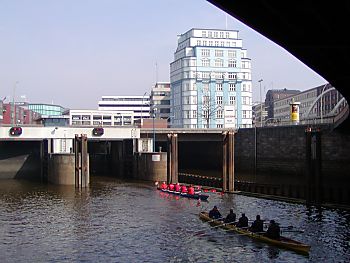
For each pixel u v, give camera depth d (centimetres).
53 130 9356
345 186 7531
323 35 2819
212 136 11112
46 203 6316
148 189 7844
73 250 3828
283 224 4556
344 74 3925
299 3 2295
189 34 19200
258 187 6806
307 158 5722
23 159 10400
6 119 15462
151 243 4000
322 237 4022
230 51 18850
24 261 3547
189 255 3603
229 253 3625
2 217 5284
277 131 9700
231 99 18725
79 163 8356
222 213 5278
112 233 4412
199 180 8188
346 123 6331
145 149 10088
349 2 2266
